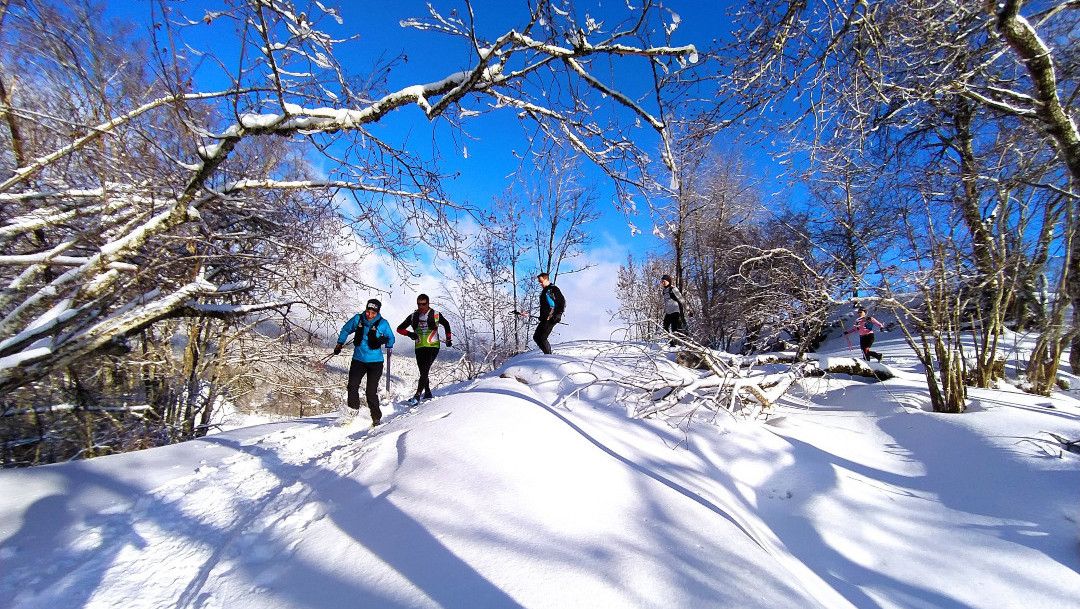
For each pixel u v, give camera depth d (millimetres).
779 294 7168
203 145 4359
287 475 4297
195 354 12102
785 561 2910
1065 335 5820
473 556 2289
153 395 11820
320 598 2080
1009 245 5934
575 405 5254
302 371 13656
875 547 3279
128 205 5344
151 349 11617
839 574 3025
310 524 2885
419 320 7711
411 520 2650
